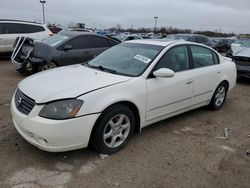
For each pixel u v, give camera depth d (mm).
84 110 3305
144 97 3969
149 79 4066
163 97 4277
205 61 5328
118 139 3865
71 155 3658
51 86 3545
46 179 3146
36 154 3641
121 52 4766
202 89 5145
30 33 12430
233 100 6996
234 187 3240
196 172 3477
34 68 8219
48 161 3500
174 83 4422
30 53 8172
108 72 4141
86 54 8680
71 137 3273
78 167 3410
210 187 3207
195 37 17062
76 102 3279
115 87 3637
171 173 3416
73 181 3139
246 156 3977
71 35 8688
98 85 3557
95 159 3602
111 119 3617
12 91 6695
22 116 3363
